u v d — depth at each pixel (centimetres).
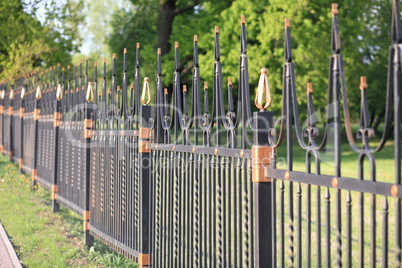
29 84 1270
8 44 2116
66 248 657
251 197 315
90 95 679
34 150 1062
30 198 994
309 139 260
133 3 2675
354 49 2109
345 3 2036
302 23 2056
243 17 324
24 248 644
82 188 706
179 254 423
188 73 2316
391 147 2733
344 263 639
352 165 1958
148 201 496
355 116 2978
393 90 212
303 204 989
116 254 630
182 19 2433
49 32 2194
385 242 212
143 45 2777
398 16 207
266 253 303
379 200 1062
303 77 2027
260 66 1970
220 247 353
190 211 403
